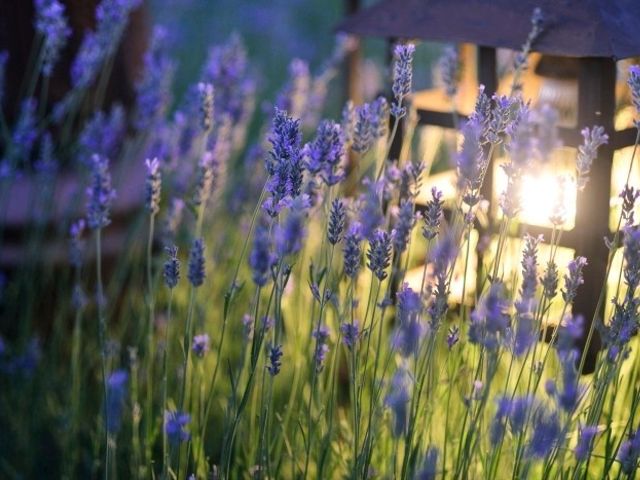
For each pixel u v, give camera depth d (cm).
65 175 171
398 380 112
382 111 135
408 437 120
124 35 171
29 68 167
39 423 152
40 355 155
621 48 130
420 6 143
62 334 161
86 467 146
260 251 120
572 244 134
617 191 138
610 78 132
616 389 125
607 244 124
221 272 162
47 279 158
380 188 131
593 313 134
